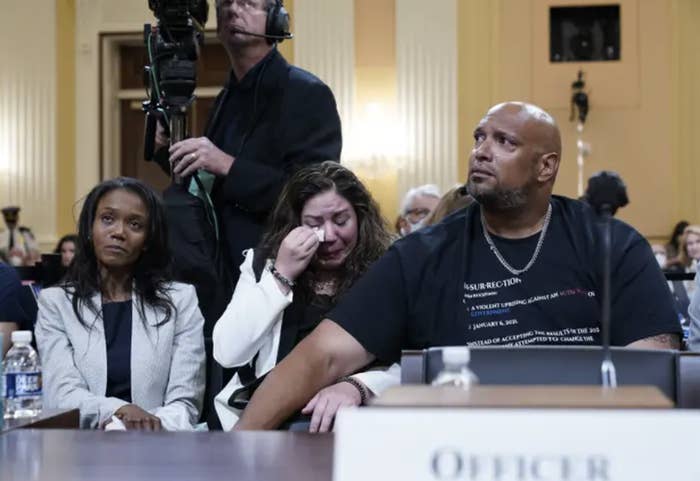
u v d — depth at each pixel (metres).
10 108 9.88
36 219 9.84
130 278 3.13
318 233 2.80
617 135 9.28
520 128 2.34
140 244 3.09
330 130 3.39
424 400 1.10
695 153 9.24
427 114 9.38
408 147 9.39
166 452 1.57
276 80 3.38
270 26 3.35
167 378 3.07
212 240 3.33
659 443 1.02
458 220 2.45
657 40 9.28
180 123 3.31
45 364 3.03
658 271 2.38
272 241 2.88
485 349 1.72
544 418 1.03
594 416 1.03
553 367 1.70
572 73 9.32
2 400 1.90
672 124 9.23
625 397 1.12
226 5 3.36
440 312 2.37
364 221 2.86
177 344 3.10
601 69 9.32
